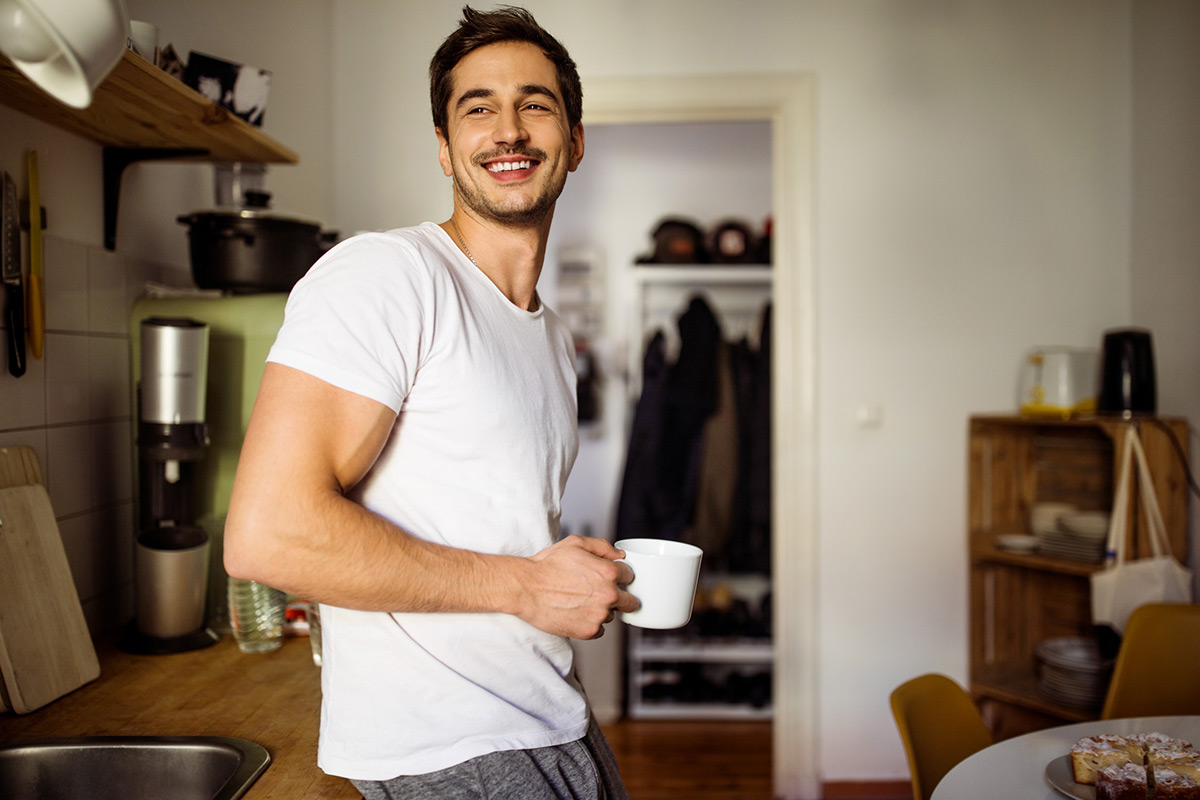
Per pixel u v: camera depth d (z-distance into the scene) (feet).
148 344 4.66
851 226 8.88
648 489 11.93
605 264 13.42
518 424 2.92
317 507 2.39
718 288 13.30
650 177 13.51
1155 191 8.48
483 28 3.05
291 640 4.99
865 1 8.85
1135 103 8.77
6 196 4.09
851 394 8.91
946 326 8.91
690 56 8.81
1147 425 7.28
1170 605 6.04
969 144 8.89
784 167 8.89
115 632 5.11
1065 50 8.88
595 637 2.83
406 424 2.78
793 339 8.89
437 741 2.78
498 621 2.88
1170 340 8.25
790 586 8.92
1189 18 8.00
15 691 3.75
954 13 8.87
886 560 8.91
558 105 3.14
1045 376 8.05
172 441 4.69
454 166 3.12
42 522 4.08
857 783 8.89
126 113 4.43
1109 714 5.86
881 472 8.91
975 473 8.63
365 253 2.68
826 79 8.86
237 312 5.12
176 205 6.10
